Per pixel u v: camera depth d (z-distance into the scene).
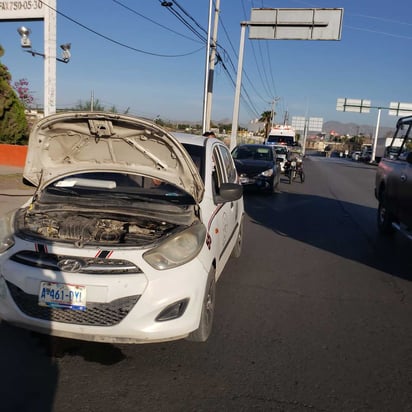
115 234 3.61
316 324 4.40
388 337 4.18
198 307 3.39
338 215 11.40
